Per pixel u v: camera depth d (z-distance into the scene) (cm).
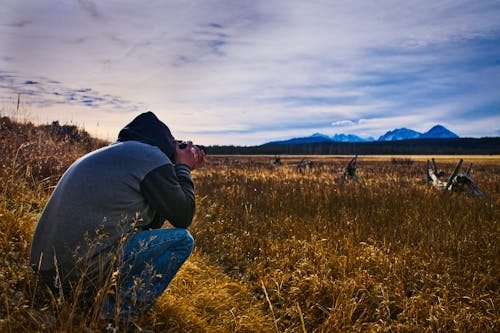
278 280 415
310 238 548
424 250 510
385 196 916
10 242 306
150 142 277
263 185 1018
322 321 357
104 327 248
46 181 527
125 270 258
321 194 883
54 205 245
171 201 257
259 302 376
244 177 1238
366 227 606
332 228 597
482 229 631
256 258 478
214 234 557
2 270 279
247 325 314
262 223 629
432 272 441
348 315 340
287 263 457
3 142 645
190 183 286
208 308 334
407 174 2098
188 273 382
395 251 507
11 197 418
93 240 234
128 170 247
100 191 241
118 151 253
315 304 359
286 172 1903
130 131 279
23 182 457
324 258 452
